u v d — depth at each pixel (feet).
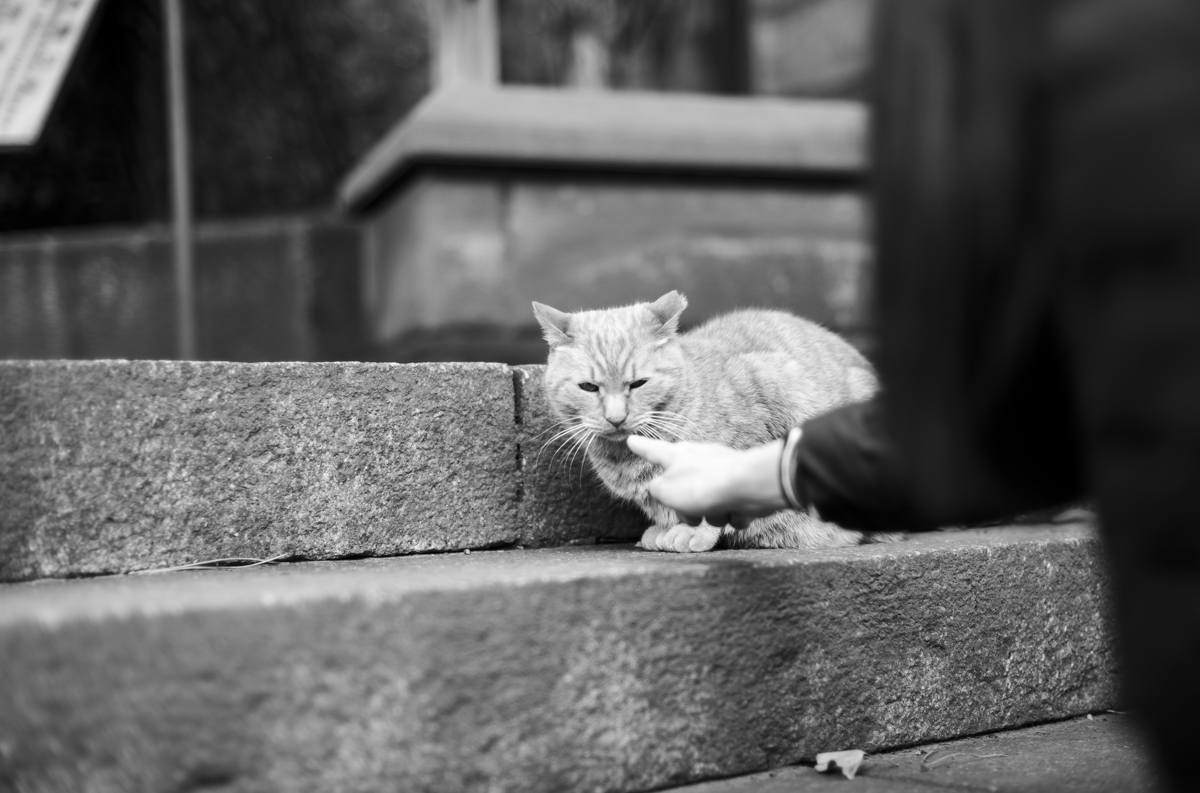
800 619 8.73
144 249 26.96
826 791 7.93
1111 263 4.14
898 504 6.19
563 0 37.24
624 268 23.48
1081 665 10.55
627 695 7.82
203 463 9.77
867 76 4.76
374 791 6.86
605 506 11.83
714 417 11.33
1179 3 4.05
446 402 10.91
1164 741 4.46
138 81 28.50
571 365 11.15
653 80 37.35
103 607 6.47
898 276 4.63
